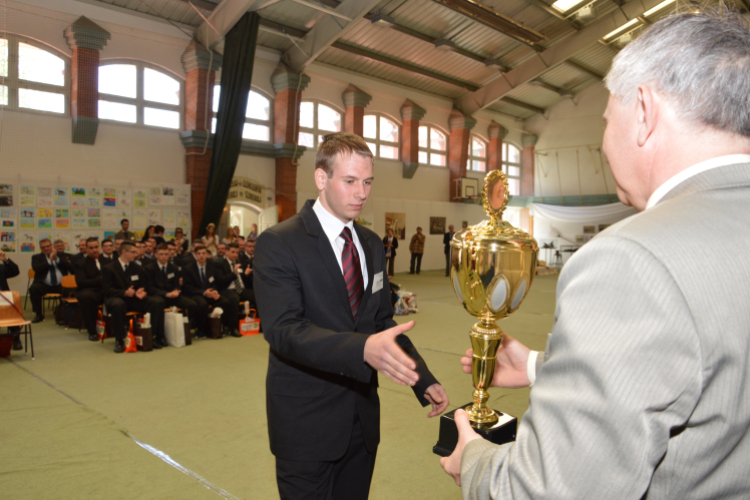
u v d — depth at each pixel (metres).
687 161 0.59
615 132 0.66
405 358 0.91
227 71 9.74
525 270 1.01
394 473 2.59
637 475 0.47
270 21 10.52
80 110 8.80
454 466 0.75
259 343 5.66
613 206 17.05
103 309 5.53
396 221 14.45
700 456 0.52
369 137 13.89
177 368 4.53
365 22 11.18
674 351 0.48
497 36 12.84
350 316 1.43
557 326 0.56
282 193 11.70
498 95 14.94
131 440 2.95
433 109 15.50
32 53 8.46
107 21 9.20
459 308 8.21
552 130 18.44
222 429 3.13
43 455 2.73
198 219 10.32
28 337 5.79
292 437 1.35
